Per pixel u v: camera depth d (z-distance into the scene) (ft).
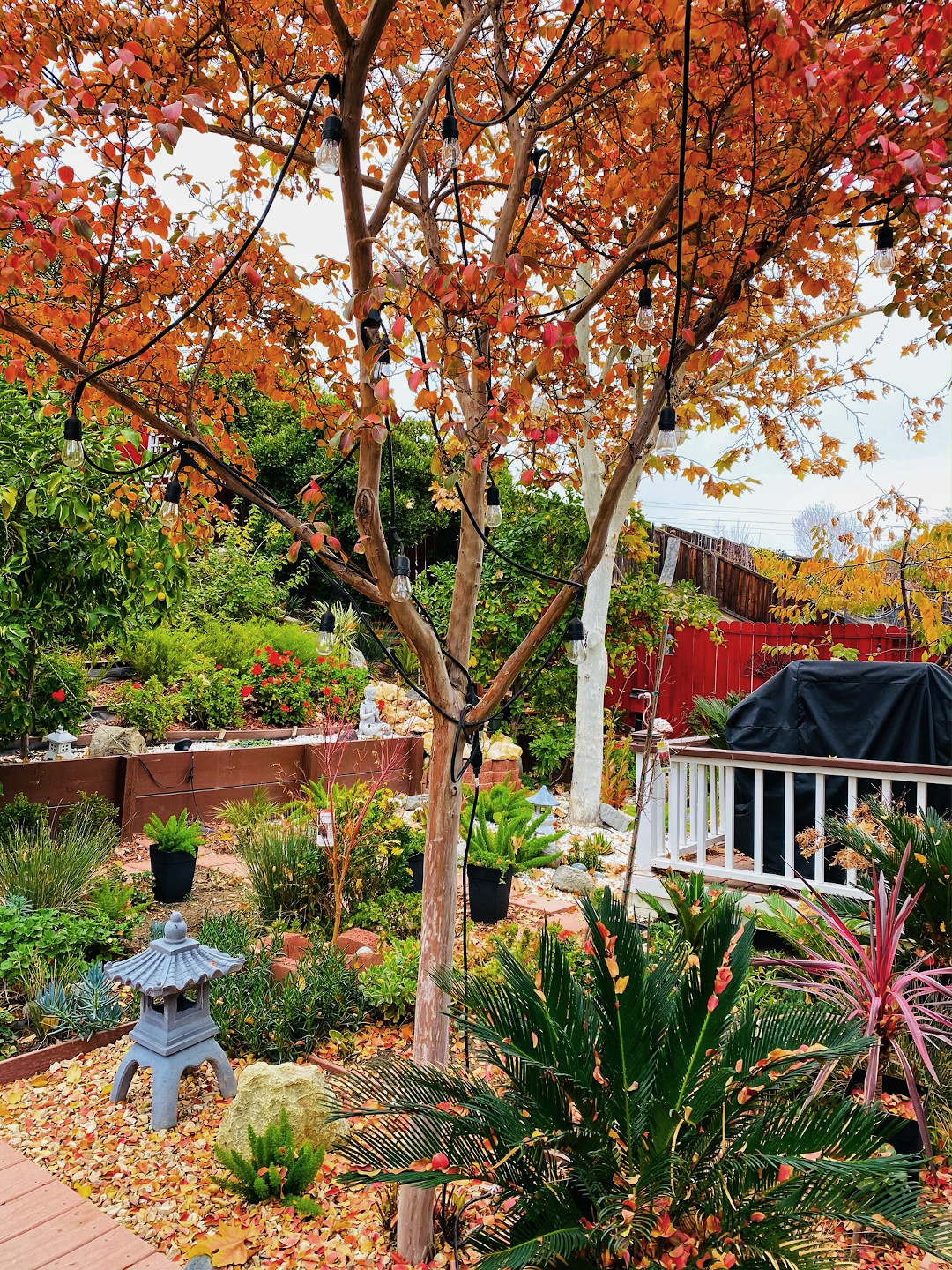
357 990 13.61
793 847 17.62
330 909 17.76
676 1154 7.00
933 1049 10.91
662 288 11.37
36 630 19.16
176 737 30.81
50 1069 12.25
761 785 17.57
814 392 23.97
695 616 39.29
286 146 10.71
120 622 20.43
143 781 23.58
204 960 11.48
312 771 27.91
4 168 7.38
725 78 8.29
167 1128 10.79
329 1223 9.03
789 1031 7.64
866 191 8.21
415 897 18.35
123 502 11.91
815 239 8.53
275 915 17.71
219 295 9.89
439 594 38.27
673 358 7.82
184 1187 9.59
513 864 19.49
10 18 7.61
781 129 9.02
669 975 8.94
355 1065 12.26
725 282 8.95
